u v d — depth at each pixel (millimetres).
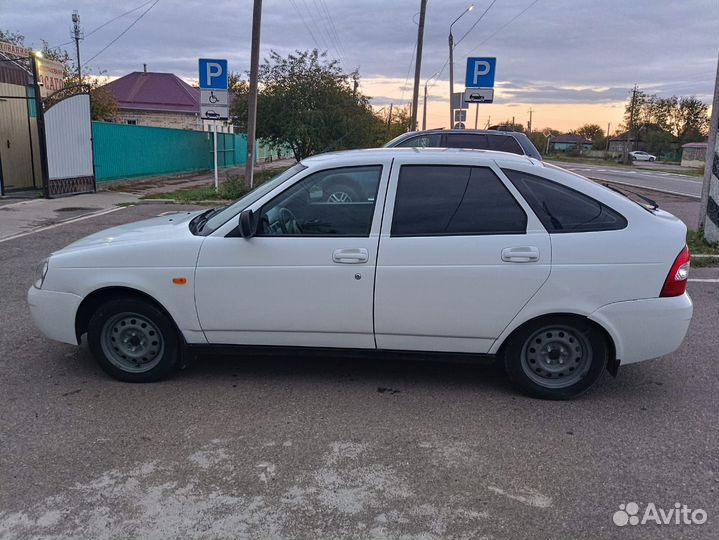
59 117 16547
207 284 4297
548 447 3725
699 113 96438
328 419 4035
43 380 4590
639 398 4441
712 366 5074
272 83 24109
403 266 4152
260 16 16875
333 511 3078
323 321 4277
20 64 17594
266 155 42250
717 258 9125
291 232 4285
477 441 3779
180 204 15969
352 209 4273
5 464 3449
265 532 2918
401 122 44938
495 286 4133
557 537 2920
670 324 4152
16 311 6234
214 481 3314
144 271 4332
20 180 17875
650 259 4102
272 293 4266
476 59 17188
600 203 4223
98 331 4477
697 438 3865
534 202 4199
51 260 4496
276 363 4992
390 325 4246
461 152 4453
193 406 4195
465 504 3152
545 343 4293
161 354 4500
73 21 42375
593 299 4125
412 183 4273
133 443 3693
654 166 59344
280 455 3584
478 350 4309
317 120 23391
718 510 3143
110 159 20922
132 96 40875
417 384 4613
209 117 17188
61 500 3137
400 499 3182
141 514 3035
